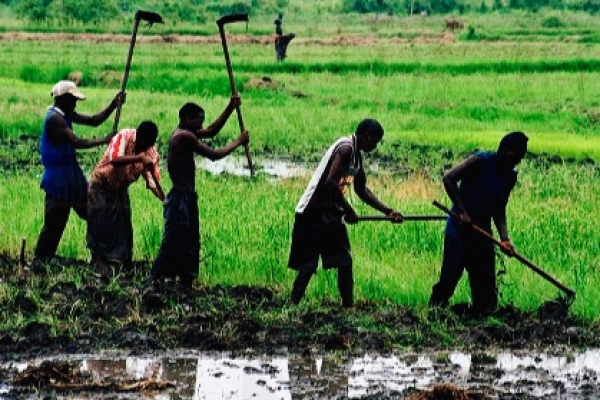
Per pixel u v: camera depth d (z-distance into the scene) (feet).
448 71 211.82
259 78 180.96
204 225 68.74
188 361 47.75
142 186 81.61
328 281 57.62
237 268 60.18
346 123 135.95
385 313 52.90
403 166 106.42
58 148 60.34
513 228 69.15
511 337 51.21
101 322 51.72
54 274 58.49
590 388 45.16
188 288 56.59
